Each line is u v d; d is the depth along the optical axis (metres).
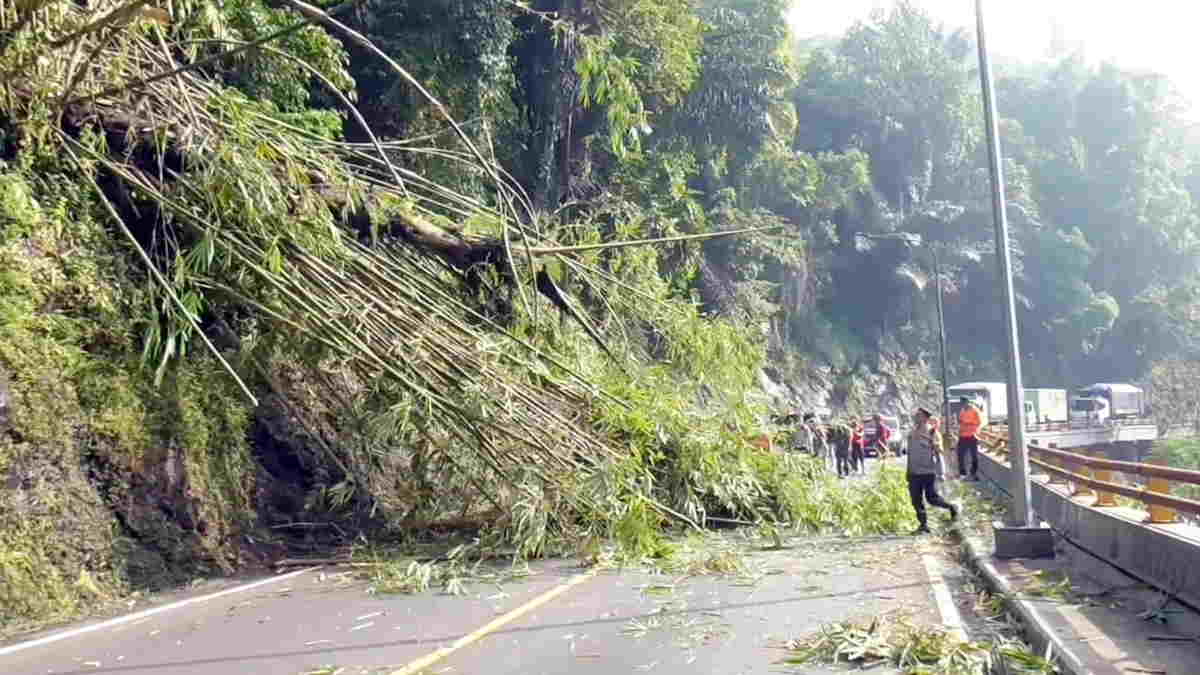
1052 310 90.75
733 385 17.25
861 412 69.81
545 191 32.03
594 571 12.19
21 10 10.28
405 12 27.06
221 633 8.77
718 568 11.99
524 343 14.25
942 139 86.81
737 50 46.81
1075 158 103.31
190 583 11.48
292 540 13.45
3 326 10.55
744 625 8.77
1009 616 9.00
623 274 18.06
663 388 16.20
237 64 17.94
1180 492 27.67
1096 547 11.68
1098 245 101.75
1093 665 6.96
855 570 12.03
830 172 70.75
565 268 16.80
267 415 14.30
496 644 8.09
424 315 13.40
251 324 13.45
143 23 11.99
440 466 13.38
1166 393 76.25
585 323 15.82
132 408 11.83
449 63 27.59
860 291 77.00
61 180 12.38
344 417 14.20
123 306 12.30
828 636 7.89
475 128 23.84
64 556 10.29
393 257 14.64
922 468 15.88
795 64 52.50
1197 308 96.25
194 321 11.59
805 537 15.55
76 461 10.91
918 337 80.38
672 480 14.63
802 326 68.94
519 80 32.62
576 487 12.74
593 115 34.16
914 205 84.31
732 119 47.31
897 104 83.88
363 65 26.67
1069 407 73.44
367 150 19.31
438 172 25.48
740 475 15.23
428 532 14.20
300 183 13.10
